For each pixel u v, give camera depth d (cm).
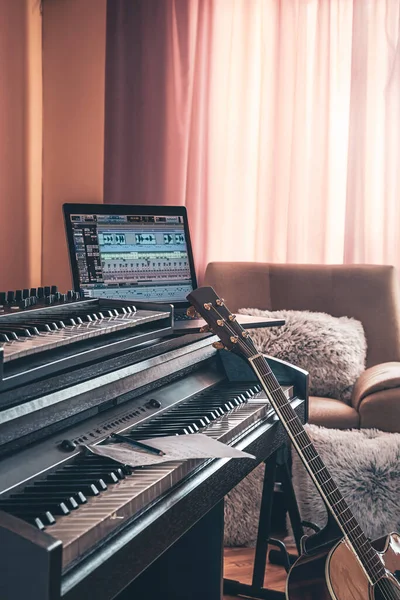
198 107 358
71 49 318
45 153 319
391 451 254
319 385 302
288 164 356
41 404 121
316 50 348
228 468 152
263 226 358
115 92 355
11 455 120
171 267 256
